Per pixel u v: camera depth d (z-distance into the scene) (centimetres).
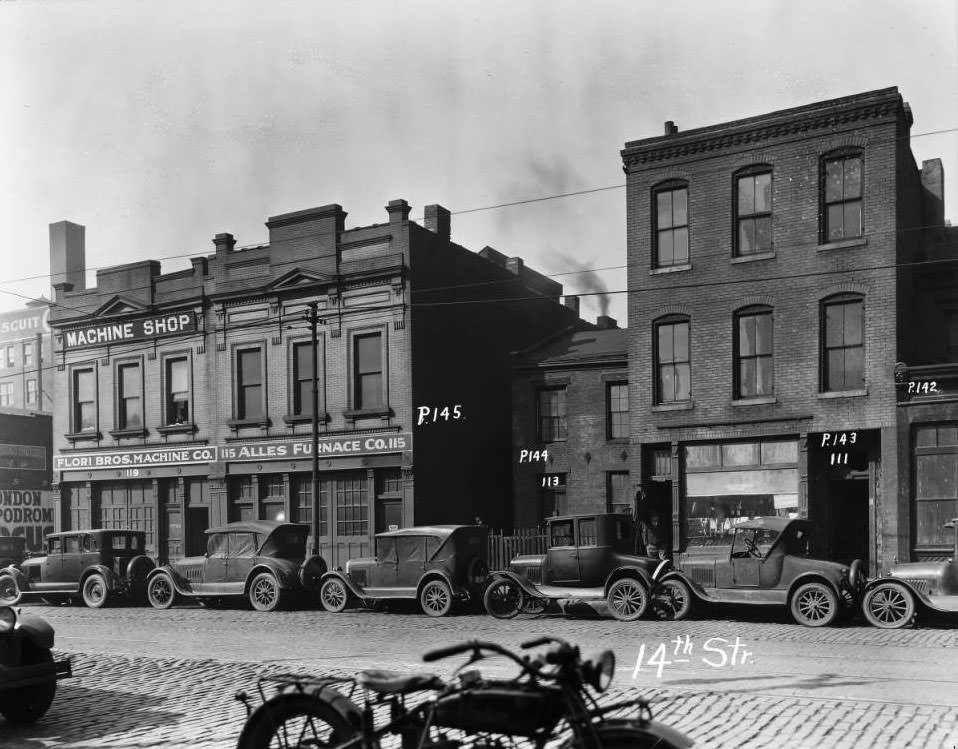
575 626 1689
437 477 2780
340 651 1390
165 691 1067
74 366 3316
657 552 2270
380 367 2777
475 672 520
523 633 1586
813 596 1650
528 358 2923
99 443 3244
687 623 1705
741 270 2394
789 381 2317
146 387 3161
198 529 3083
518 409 2875
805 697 961
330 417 2817
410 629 1700
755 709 901
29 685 905
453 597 1961
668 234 2516
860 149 2266
